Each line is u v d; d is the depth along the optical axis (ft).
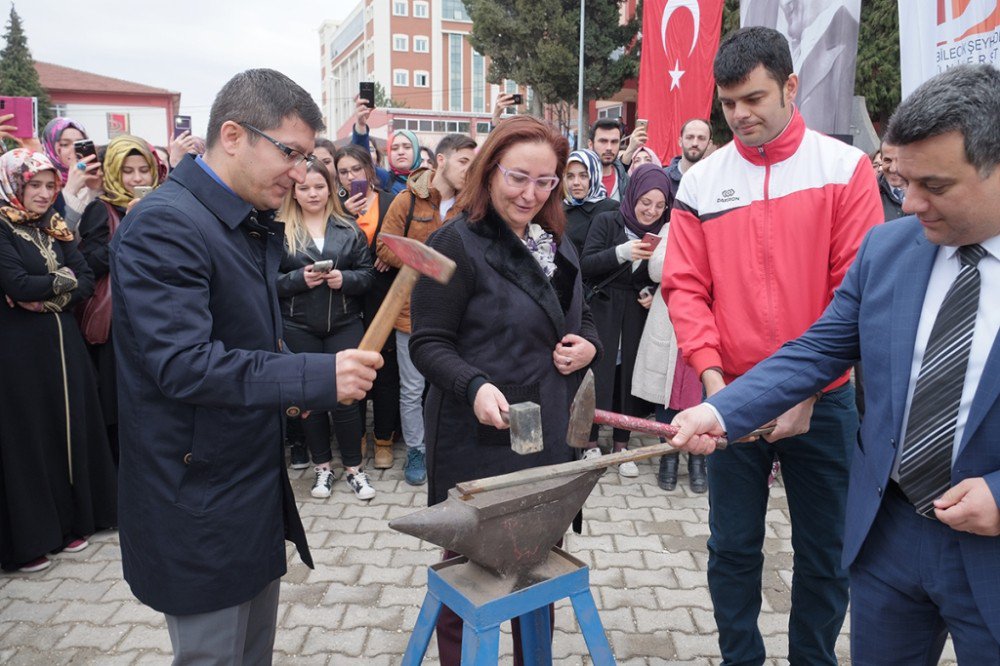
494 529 4.93
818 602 7.34
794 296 6.82
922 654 5.23
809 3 15.01
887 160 12.89
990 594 4.50
